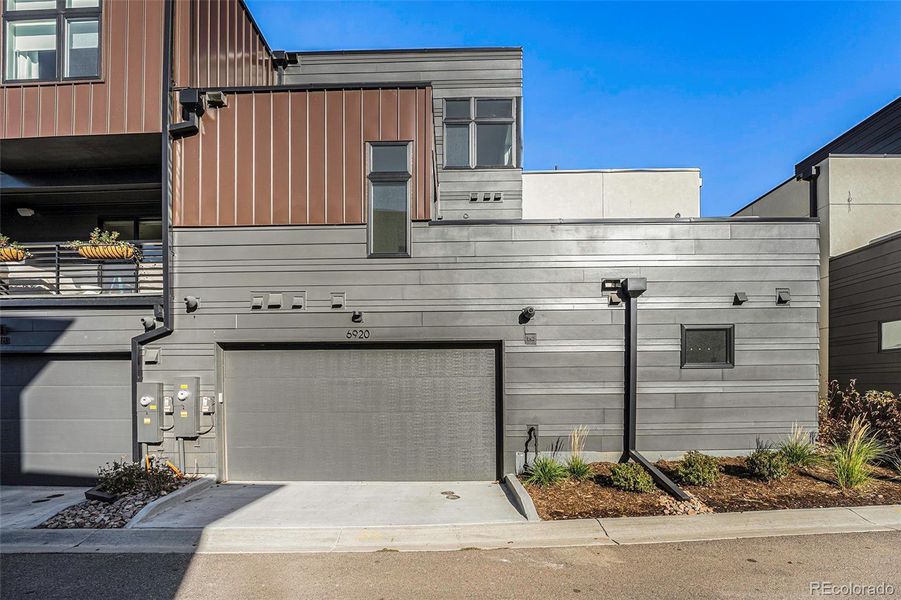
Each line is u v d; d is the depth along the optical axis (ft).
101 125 23.17
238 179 23.72
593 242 23.81
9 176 27.22
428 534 16.53
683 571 13.53
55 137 23.35
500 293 23.61
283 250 23.56
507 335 23.50
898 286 26.27
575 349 23.50
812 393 23.54
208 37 25.50
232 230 23.58
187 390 22.85
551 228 23.82
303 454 23.49
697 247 23.86
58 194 28.66
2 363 24.07
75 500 20.76
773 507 17.54
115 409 23.77
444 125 33.14
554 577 13.38
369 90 23.71
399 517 18.11
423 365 23.75
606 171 39.50
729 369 23.61
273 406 23.66
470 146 32.96
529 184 39.50
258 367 23.79
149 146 24.64
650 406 23.47
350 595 12.62
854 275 29.35
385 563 14.51
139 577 13.84
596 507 17.90
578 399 23.39
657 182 39.27
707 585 12.78
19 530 16.97
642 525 16.49
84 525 17.35
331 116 23.71
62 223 30.53
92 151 25.13
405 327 23.47
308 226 23.59
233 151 23.81
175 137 23.72
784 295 23.59
